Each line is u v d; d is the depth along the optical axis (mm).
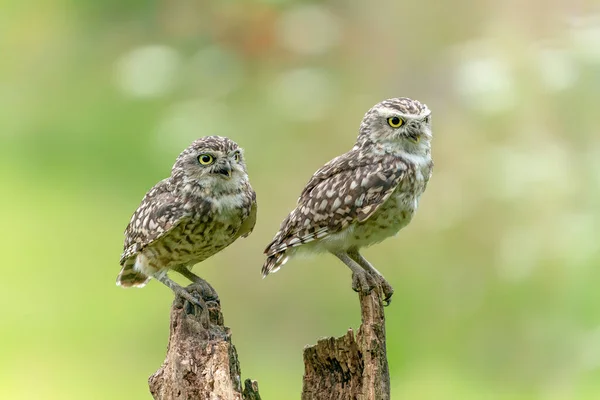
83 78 22906
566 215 13008
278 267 10438
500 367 15438
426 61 14086
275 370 16844
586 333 13875
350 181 10203
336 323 17484
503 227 13789
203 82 13812
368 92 14328
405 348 16312
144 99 14898
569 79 12484
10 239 22922
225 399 8672
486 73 12617
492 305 15211
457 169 13820
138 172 24031
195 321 9008
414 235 15562
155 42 14297
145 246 10648
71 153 25281
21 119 25719
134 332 19094
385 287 10250
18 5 19297
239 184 10648
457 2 13953
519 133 13125
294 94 13906
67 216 23781
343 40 14148
